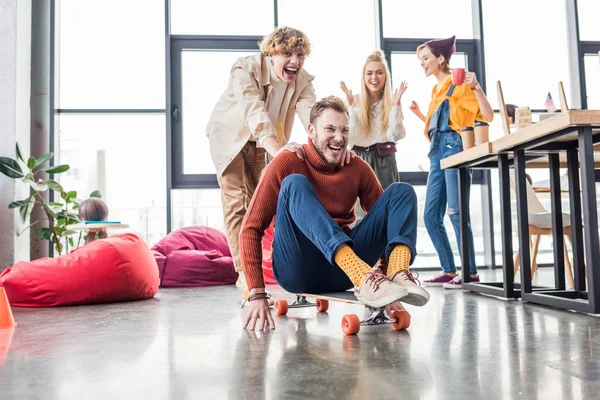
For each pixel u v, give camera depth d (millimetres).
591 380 1049
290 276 1791
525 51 5410
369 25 5336
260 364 1243
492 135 5359
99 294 2699
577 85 5375
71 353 1445
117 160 5000
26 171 4371
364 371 1154
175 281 3787
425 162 5219
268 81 2432
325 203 1778
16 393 1047
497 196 5234
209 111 5098
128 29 5055
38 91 4785
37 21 4797
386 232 1731
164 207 5016
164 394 1011
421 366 1192
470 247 3156
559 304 2117
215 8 5180
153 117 5051
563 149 2400
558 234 2555
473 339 1513
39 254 4691
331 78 5262
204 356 1352
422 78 5309
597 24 5438
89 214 3914
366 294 1476
